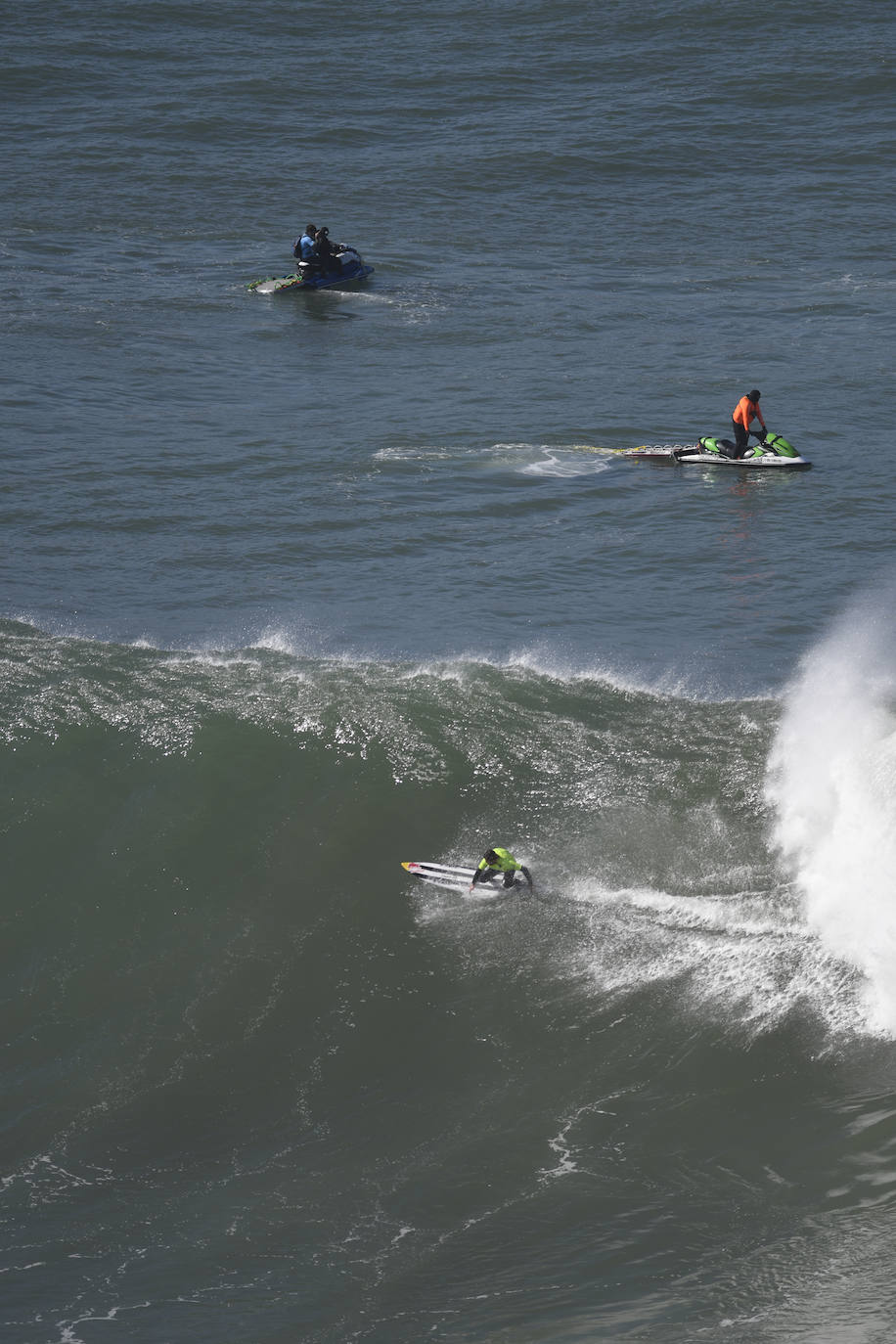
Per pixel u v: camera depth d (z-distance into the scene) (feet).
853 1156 125.29
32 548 295.69
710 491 345.51
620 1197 123.24
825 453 371.56
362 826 186.50
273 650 239.30
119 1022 153.69
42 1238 121.39
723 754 200.95
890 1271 105.19
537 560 298.56
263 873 177.78
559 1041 147.84
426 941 165.37
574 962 160.56
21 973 161.48
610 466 364.38
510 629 255.70
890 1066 139.03
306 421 394.52
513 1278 112.16
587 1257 114.32
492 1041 148.66
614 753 202.18
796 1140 129.08
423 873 176.86
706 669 234.79
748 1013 149.28
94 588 273.33
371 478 349.20
